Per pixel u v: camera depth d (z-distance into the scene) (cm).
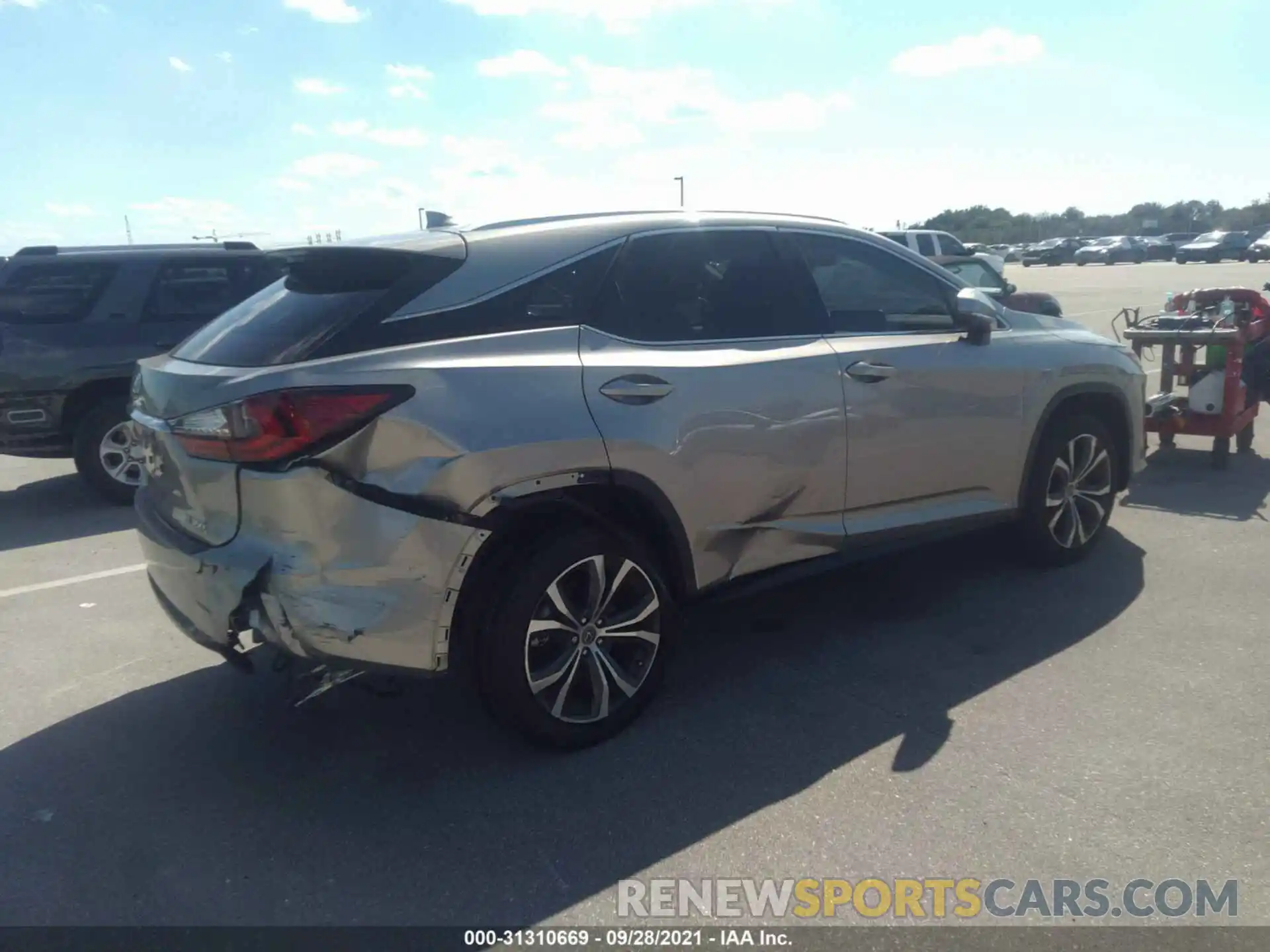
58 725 423
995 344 518
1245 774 358
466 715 421
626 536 387
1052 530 557
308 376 333
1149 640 472
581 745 387
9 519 795
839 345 455
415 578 339
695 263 428
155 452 379
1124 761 368
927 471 487
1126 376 580
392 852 329
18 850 335
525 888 310
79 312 809
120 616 552
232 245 902
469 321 367
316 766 383
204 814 354
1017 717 403
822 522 452
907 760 373
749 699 426
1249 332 801
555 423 362
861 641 481
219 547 351
